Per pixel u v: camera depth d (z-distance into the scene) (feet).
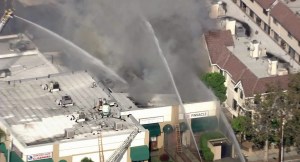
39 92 556.92
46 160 490.49
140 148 505.25
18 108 533.55
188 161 555.69
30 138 498.69
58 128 510.17
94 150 499.10
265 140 551.59
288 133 541.75
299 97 540.11
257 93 562.66
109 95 557.74
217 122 572.92
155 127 556.10
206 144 562.66
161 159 554.87
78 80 576.20
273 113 541.75
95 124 514.68
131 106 556.10
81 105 539.70
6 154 501.15
